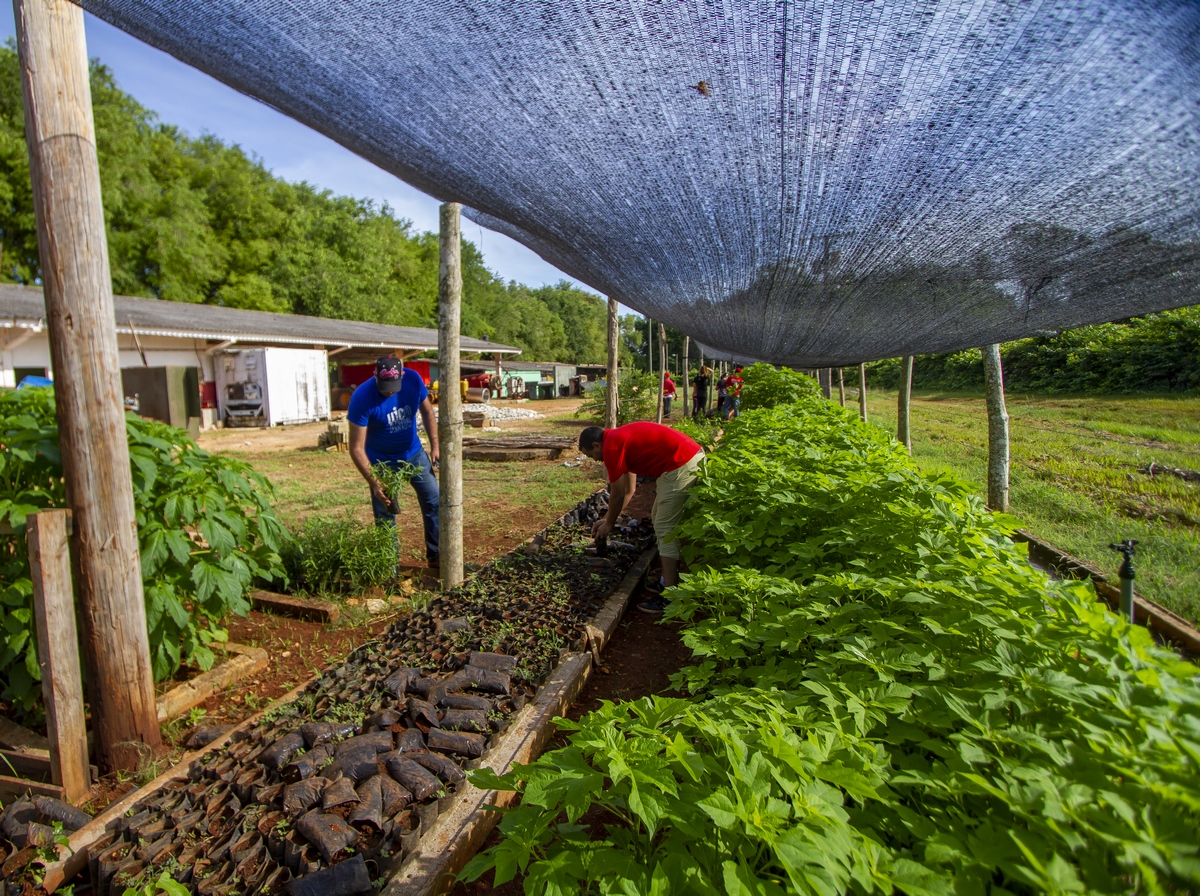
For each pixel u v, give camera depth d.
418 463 5.27
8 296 15.56
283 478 10.20
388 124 1.88
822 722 1.62
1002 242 1.74
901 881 1.19
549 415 24.72
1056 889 1.05
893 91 1.36
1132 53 1.12
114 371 2.67
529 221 2.25
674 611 2.75
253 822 2.19
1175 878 1.10
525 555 5.16
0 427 3.15
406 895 1.90
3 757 2.86
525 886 1.34
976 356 24.30
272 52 1.70
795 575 3.05
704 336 3.52
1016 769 1.28
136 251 29.23
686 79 1.45
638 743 1.52
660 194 1.88
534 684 3.12
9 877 2.16
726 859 1.35
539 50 1.46
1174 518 6.25
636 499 8.48
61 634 2.56
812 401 9.86
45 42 2.42
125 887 1.97
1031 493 7.21
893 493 3.03
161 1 1.59
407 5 1.41
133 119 30.25
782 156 1.63
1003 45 1.18
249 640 4.07
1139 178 1.38
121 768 2.77
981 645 1.92
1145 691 1.38
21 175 24.70
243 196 35.16
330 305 39.53
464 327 53.44
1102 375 18.52
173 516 3.21
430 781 2.30
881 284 2.15
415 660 3.33
